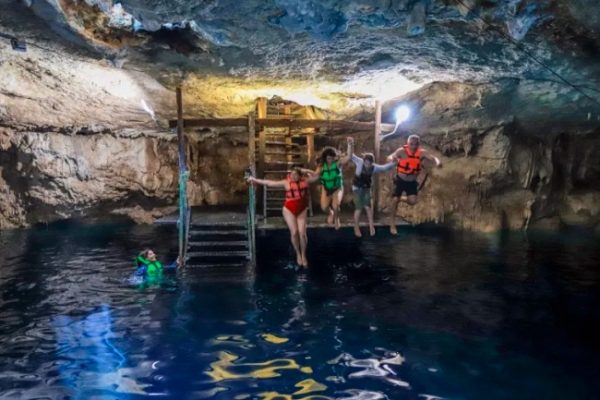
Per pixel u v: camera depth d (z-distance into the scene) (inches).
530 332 319.3
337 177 432.5
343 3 262.5
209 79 442.0
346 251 547.8
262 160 601.6
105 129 697.0
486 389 246.8
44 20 311.1
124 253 543.8
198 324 335.9
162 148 767.7
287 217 451.2
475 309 361.4
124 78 446.3
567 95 463.5
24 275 451.5
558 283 422.3
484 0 264.1
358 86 464.1
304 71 412.8
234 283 430.6
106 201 746.2
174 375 261.9
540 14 269.7
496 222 665.0
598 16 269.0
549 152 671.1
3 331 320.5
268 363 276.5
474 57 361.4
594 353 288.2
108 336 314.3
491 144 627.5
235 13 283.0
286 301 382.6
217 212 631.2
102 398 237.8
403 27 303.1
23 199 701.9
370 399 236.7
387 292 402.6
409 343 302.8
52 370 266.8
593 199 681.6
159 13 281.6
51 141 681.0
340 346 299.0
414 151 412.2
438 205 684.7
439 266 479.8
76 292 403.9
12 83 464.1
